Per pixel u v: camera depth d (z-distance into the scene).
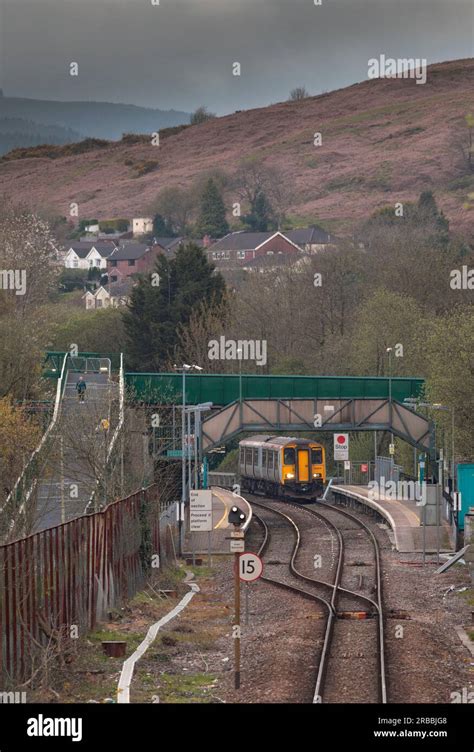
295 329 195.75
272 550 99.62
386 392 141.75
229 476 175.00
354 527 117.44
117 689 44.34
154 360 195.38
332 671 47.06
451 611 67.25
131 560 71.62
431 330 149.75
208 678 47.88
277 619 63.03
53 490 91.94
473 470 98.94
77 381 137.25
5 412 88.50
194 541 94.44
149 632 56.78
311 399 137.75
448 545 98.69
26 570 46.38
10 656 43.47
